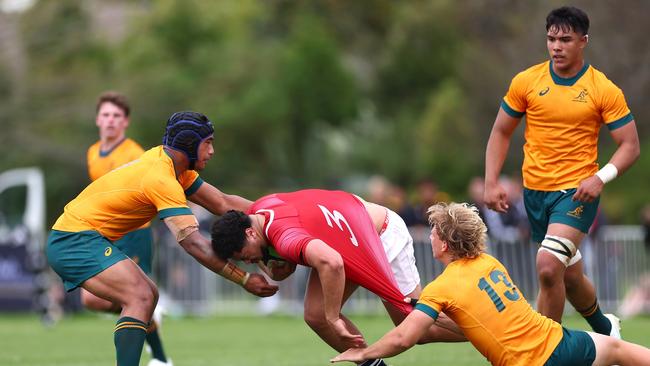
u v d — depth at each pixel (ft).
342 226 82.17
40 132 329.52
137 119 326.85
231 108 351.67
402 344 76.48
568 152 91.04
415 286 85.56
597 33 316.60
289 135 385.09
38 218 214.48
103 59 352.90
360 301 190.19
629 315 188.75
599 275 187.52
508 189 181.06
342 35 472.85
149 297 83.41
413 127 405.59
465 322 76.79
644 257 190.49
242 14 426.10
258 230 81.46
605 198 317.01
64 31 338.34
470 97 359.25
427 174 360.48
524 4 353.51
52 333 162.61
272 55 383.24
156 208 83.56
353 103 400.67
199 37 376.27
